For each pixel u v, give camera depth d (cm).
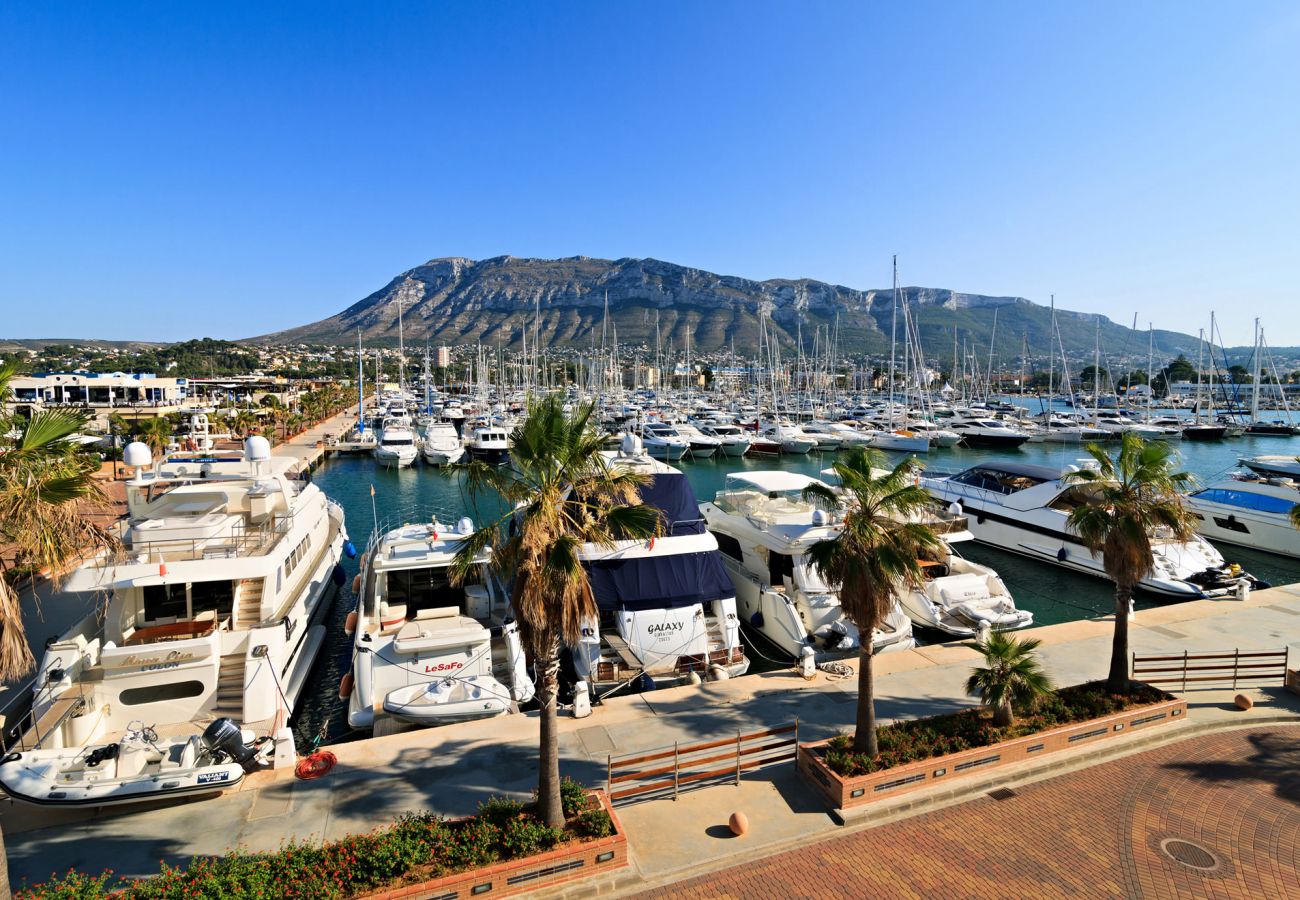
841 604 1098
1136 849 941
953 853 940
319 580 1989
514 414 9044
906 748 1120
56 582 1110
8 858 920
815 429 7394
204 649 1323
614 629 1723
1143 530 1301
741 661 1644
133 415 7294
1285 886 867
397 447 5853
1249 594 2064
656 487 1834
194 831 977
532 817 943
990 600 1955
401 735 1248
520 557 935
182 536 1456
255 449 1786
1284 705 1372
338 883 809
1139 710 1261
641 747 1214
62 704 1198
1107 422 8238
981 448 7406
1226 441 7944
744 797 1073
